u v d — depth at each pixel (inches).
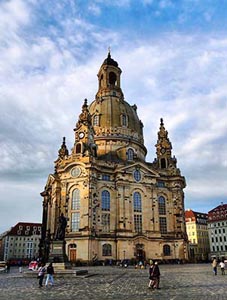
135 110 4766.2
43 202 4301.2
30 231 6063.0
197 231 5767.7
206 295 893.8
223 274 1733.5
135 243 3321.9
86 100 3885.3
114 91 4431.6
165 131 4315.9
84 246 3043.8
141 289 1066.7
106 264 3068.4
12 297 893.8
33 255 5920.3
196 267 2578.7
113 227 3353.8
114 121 4099.4
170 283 1256.2
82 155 3432.6
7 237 5846.5
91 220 3161.9
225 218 5413.4
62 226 2074.3
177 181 3853.3
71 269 1867.6
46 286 1186.6
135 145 4111.7
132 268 2522.1
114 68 4694.9
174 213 3737.7
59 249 2016.5
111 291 1018.7
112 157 3858.3
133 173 3619.6
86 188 3267.7
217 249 5418.3
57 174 3462.1
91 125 3772.1
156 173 3745.1
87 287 1142.3
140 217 3511.3
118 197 3437.5
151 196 3649.1
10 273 2042.3
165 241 3543.3
